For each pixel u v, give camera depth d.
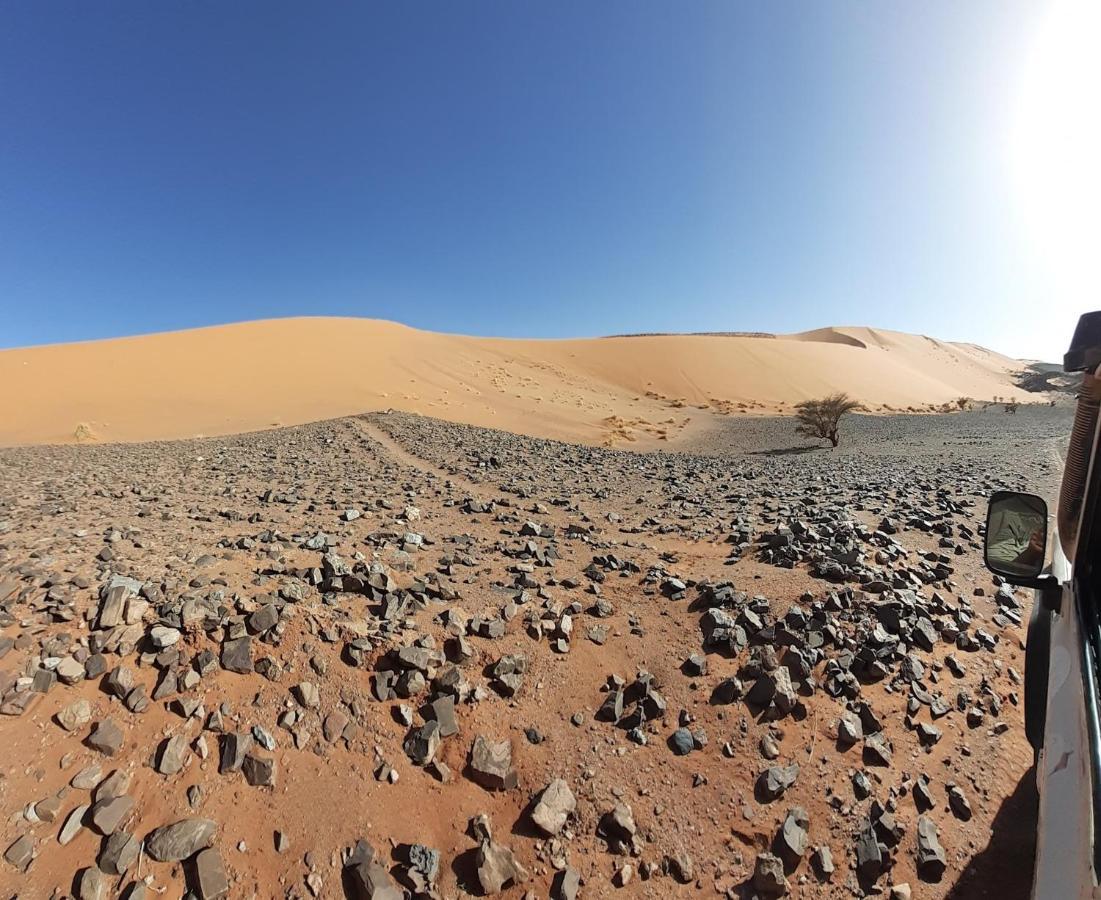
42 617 4.40
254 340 52.19
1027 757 4.14
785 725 4.33
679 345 79.25
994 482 12.11
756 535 7.87
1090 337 2.48
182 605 4.64
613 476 14.62
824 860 3.43
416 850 3.33
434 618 5.18
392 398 39.66
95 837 3.12
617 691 4.60
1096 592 2.20
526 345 75.81
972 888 3.29
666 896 3.30
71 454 16.38
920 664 4.91
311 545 6.72
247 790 3.50
